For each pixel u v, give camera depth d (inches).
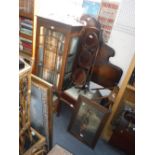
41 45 63.3
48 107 43.6
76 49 63.9
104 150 62.0
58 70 63.4
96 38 57.4
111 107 59.9
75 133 64.2
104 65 63.6
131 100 60.0
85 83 66.4
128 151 60.2
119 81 64.7
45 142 47.6
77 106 62.0
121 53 60.9
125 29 57.3
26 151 38.0
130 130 56.9
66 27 53.7
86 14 63.7
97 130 59.0
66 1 65.7
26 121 38.1
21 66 29.0
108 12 58.9
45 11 64.4
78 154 57.8
